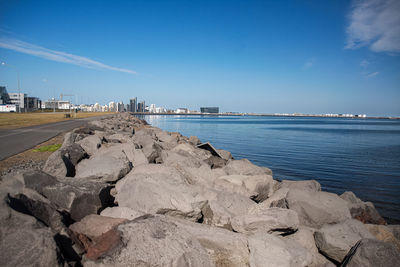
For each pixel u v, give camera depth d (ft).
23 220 10.46
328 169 56.29
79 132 46.78
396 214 30.30
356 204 22.22
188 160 28.14
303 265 13.03
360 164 62.54
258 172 30.12
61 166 21.56
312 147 95.91
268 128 219.82
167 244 11.07
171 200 16.44
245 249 13.58
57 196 14.28
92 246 10.99
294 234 16.51
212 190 20.45
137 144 35.70
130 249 10.49
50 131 72.79
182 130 176.35
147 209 16.15
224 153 47.80
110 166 21.93
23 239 9.66
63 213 13.61
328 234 15.53
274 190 26.16
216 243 13.47
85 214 14.82
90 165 22.41
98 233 12.64
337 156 75.00
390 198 36.27
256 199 23.93
